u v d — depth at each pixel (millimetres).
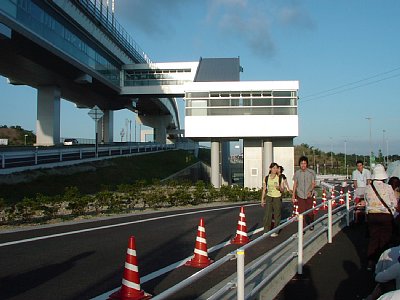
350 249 9766
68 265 8055
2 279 7055
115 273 7488
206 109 36344
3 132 109500
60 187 24484
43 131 47812
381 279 4941
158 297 3006
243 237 10578
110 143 59000
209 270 3848
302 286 6871
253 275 5762
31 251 9273
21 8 33438
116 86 57750
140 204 21016
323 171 94188
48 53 38469
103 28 50406
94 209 17797
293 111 35906
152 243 10484
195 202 22594
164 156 52125
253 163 37375
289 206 21641
